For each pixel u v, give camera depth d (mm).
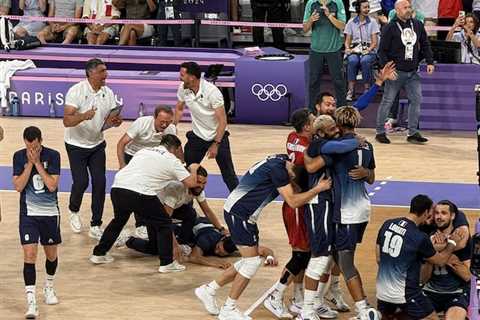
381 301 20125
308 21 36438
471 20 37281
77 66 41562
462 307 20078
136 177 23438
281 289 21359
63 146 35531
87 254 25156
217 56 40656
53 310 21578
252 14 42969
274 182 20578
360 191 20594
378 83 23438
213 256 24766
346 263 20531
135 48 42250
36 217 21484
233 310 20953
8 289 22844
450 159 33875
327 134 20625
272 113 38781
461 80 37500
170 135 23812
